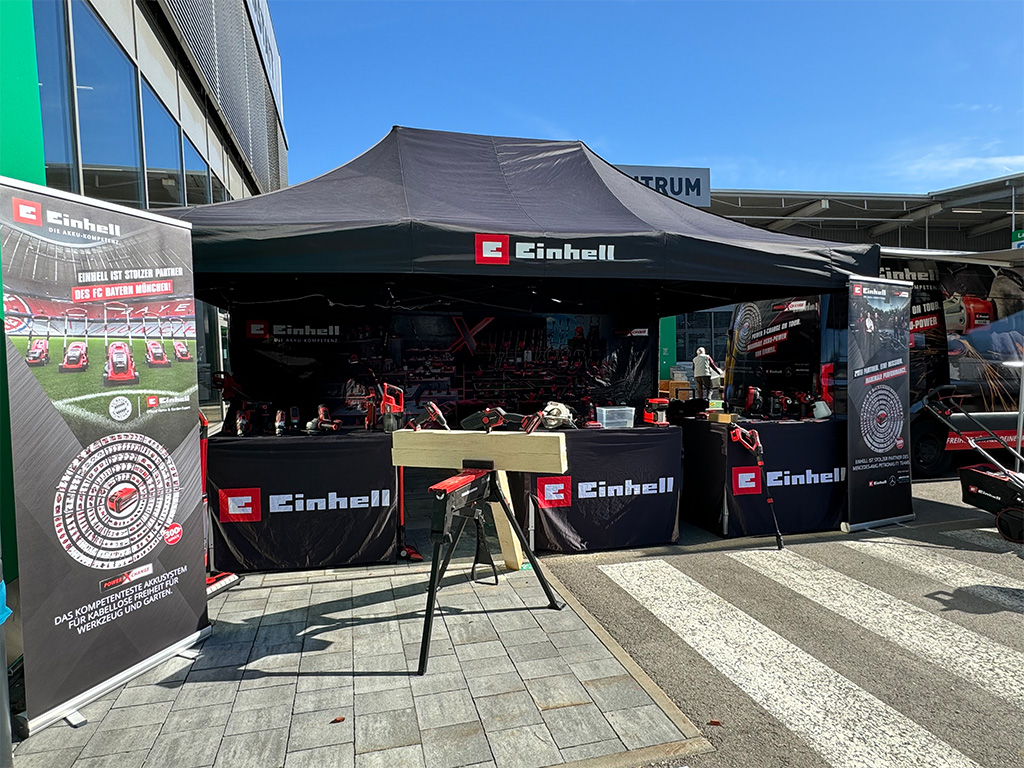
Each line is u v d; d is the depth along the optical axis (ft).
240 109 40.78
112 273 8.45
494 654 9.24
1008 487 15.20
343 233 12.47
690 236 14.21
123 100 19.56
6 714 6.15
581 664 8.93
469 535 16.29
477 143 19.02
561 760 6.77
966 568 13.34
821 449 16.31
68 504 7.78
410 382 26.84
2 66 7.90
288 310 24.21
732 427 15.34
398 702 7.93
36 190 7.48
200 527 9.86
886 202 56.54
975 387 23.54
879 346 16.34
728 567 13.48
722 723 7.56
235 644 9.64
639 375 29.27
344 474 13.34
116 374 8.46
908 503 17.19
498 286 23.03
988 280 23.98
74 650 7.79
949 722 7.61
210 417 30.66
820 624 10.50
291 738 7.16
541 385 28.32
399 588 12.13
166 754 6.88
